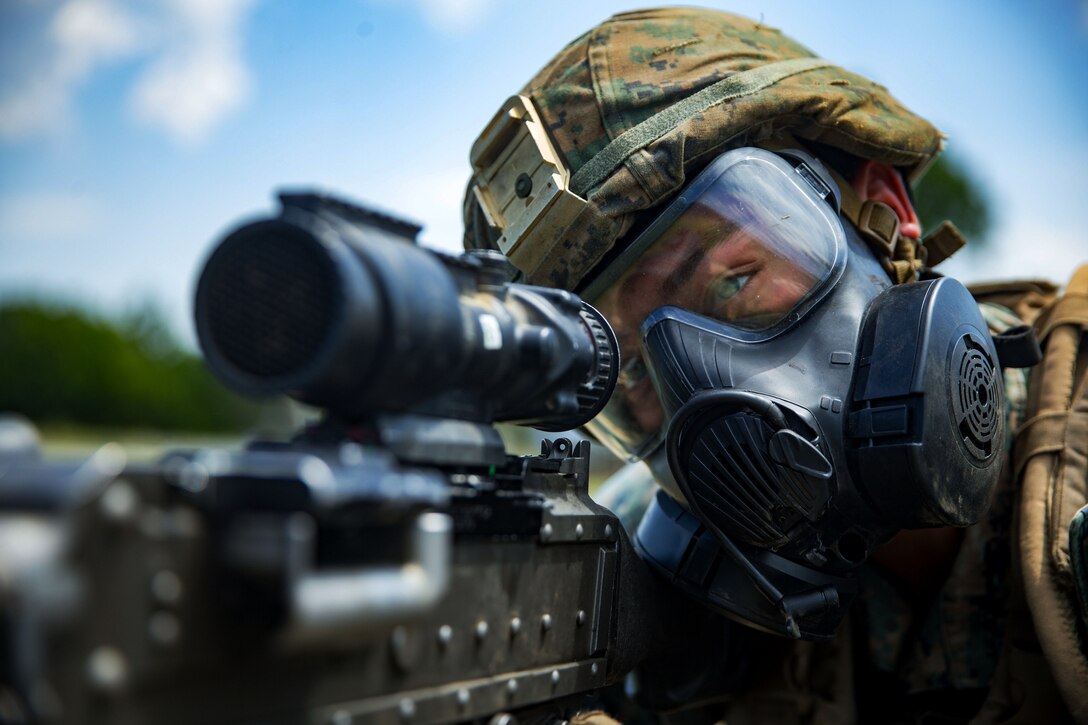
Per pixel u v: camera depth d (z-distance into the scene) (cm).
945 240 175
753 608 137
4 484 65
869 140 156
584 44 160
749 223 141
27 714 61
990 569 161
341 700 80
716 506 133
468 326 90
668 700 153
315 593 68
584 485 121
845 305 137
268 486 69
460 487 93
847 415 132
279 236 78
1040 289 191
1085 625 139
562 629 110
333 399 81
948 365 130
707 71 152
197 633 67
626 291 148
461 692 92
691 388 137
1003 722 150
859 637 168
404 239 89
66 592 61
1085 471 150
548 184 146
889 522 133
